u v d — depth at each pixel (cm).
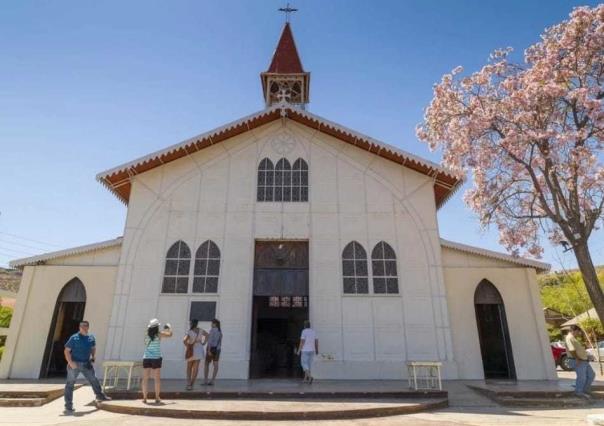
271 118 1698
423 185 1617
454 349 1441
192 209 1589
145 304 1461
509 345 1457
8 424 789
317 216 1585
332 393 1051
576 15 1103
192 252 1532
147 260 1516
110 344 1406
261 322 2136
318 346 1419
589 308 2986
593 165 1064
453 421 840
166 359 1395
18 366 1409
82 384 1255
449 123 1282
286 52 2472
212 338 1228
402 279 1504
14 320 1459
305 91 2336
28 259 1519
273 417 855
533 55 1207
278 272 1541
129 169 1569
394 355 1411
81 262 1544
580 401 1054
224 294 1478
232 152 1673
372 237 1560
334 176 1644
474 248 1546
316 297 1478
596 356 2245
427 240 1550
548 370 1418
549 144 1079
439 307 1466
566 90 1087
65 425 772
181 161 1650
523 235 1248
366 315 1459
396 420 851
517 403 1048
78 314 1606
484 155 1209
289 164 1669
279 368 2002
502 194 1247
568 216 1070
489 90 1247
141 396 1042
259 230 1565
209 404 946
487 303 1532
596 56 1091
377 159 1661
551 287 4091
